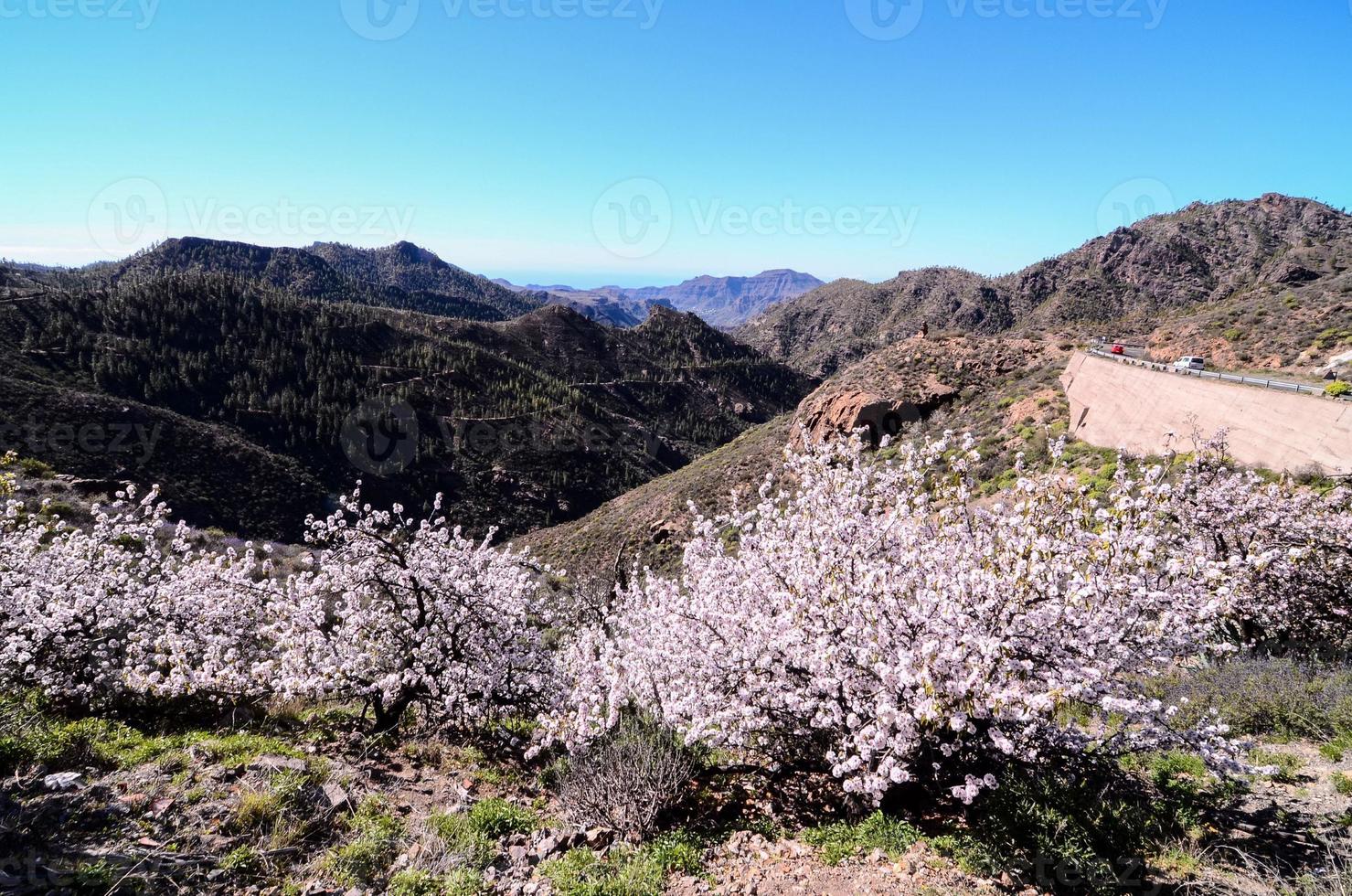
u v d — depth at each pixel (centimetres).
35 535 989
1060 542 589
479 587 1042
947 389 4509
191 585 1008
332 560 945
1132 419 2547
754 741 768
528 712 1058
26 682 816
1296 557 615
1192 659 895
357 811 602
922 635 588
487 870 536
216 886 450
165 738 718
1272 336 4097
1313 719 782
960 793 546
